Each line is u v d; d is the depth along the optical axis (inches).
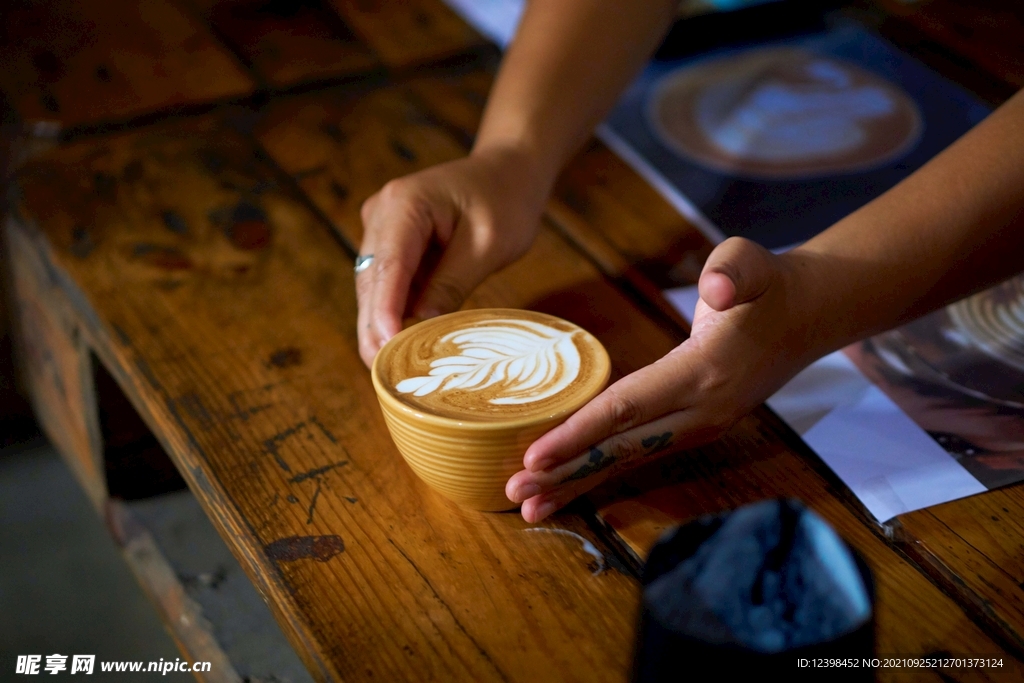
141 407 25.9
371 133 34.1
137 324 27.3
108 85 35.9
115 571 43.5
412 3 42.0
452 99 35.8
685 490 22.9
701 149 32.5
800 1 38.8
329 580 21.5
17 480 48.3
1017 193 22.7
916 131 32.6
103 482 31.5
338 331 26.9
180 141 33.6
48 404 34.9
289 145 33.5
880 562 21.5
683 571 21.4
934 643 20.3
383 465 23.7
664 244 29.2
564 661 20.2
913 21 38.1
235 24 40.2
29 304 32.6
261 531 22.4
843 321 22.8
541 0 30.2
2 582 42.6
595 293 27.7
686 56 36.7
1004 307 26.5
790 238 28.9
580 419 20.8
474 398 21.4
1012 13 38.6
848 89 34.6
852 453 23.5
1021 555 21.5
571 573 21.5
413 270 24.9
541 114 28.4
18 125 34.0
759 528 22.2
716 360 21.7
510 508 22.6
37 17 40.1
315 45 38.8
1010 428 23.8
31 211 31.0
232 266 29.0
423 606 21.1
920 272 22.8
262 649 26.1
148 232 30.2
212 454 24.0
